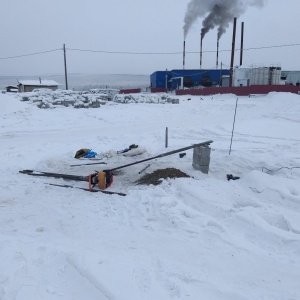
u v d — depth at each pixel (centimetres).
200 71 6444
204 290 383
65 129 1900
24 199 741
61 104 3108
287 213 616
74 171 969
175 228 562
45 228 584
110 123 2173
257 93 4441
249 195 730
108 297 363
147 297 366
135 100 3834
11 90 6053
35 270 427
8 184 851
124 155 1133
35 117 2312
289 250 487
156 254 480
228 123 2047
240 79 5331
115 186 830
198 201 666
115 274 404
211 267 443
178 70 6450
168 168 914
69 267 425
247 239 528
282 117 2275
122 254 480
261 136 1642
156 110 2984
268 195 720
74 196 760
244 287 396
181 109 3084
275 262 454
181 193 709
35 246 497
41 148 1339
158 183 809
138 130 1892
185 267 441
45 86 5675
